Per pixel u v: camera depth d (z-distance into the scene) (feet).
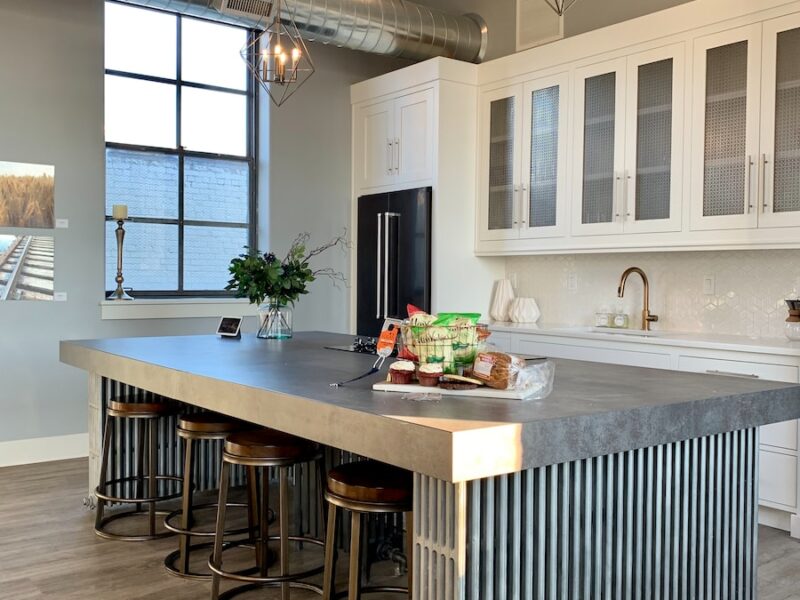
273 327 12.75
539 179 16.34
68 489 14.05
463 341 7.01
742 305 14.11
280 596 9.40
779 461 11.91
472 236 17.84
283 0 15.42
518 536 5.91
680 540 7.32
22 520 12.23
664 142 13.92
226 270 19.27
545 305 17.79
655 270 15.51
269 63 18.30
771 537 11.75
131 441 12.71
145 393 12.30
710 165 13.20
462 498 5.53
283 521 8.55
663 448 7.09
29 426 16.14
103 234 16.88
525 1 17.62
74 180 16.47
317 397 6.57
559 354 15.21
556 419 5.58
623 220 14.58
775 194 12.31
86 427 16.85
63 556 10.67
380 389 6.98
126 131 17.84
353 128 19.89
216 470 13.12
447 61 17.15
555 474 6.13
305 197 19.36
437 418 5.57
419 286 17.39
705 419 6.61
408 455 5.44
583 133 15.31
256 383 7.45
